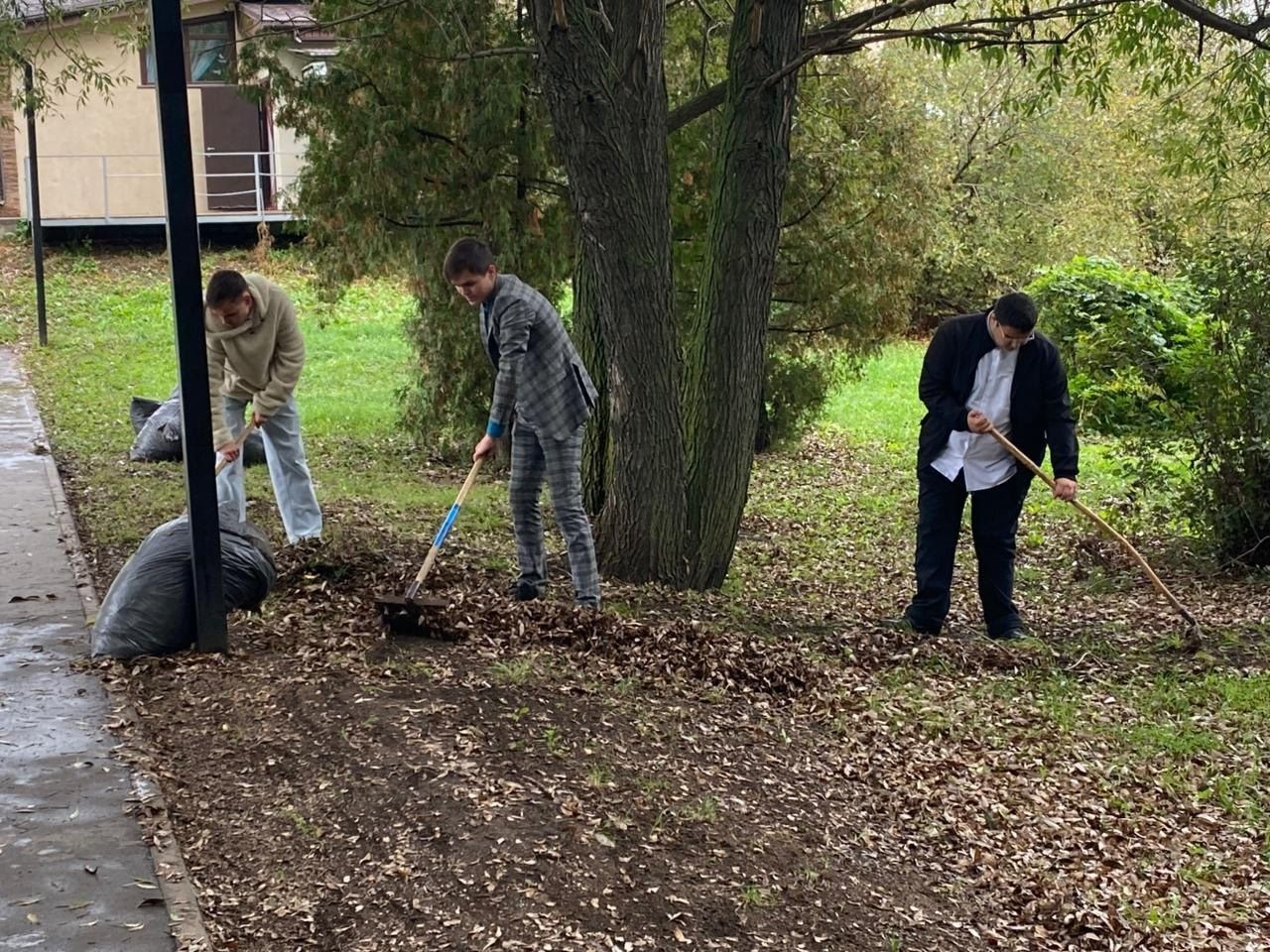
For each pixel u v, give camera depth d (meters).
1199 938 4.06
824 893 4.04
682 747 4.91
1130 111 20.52
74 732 4.92
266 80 11.38
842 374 15.46
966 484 7.41
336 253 11.86
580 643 5.98
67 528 8.33
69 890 3.84
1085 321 16.77
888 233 14.18
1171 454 10.06
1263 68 10.16
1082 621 8.30
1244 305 9.29
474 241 6.27
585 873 3.89
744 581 8.98
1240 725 5.99
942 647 7.07
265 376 7.35
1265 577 9.45
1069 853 4.56
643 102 7.48
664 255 7.69
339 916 3.74
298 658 5.55
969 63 24.88
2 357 16.94
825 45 7.62
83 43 22.59
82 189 24.03
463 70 10.48
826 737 5.38
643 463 7.88
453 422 12.52
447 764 4.44
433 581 6.83
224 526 6.17
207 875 3.99
